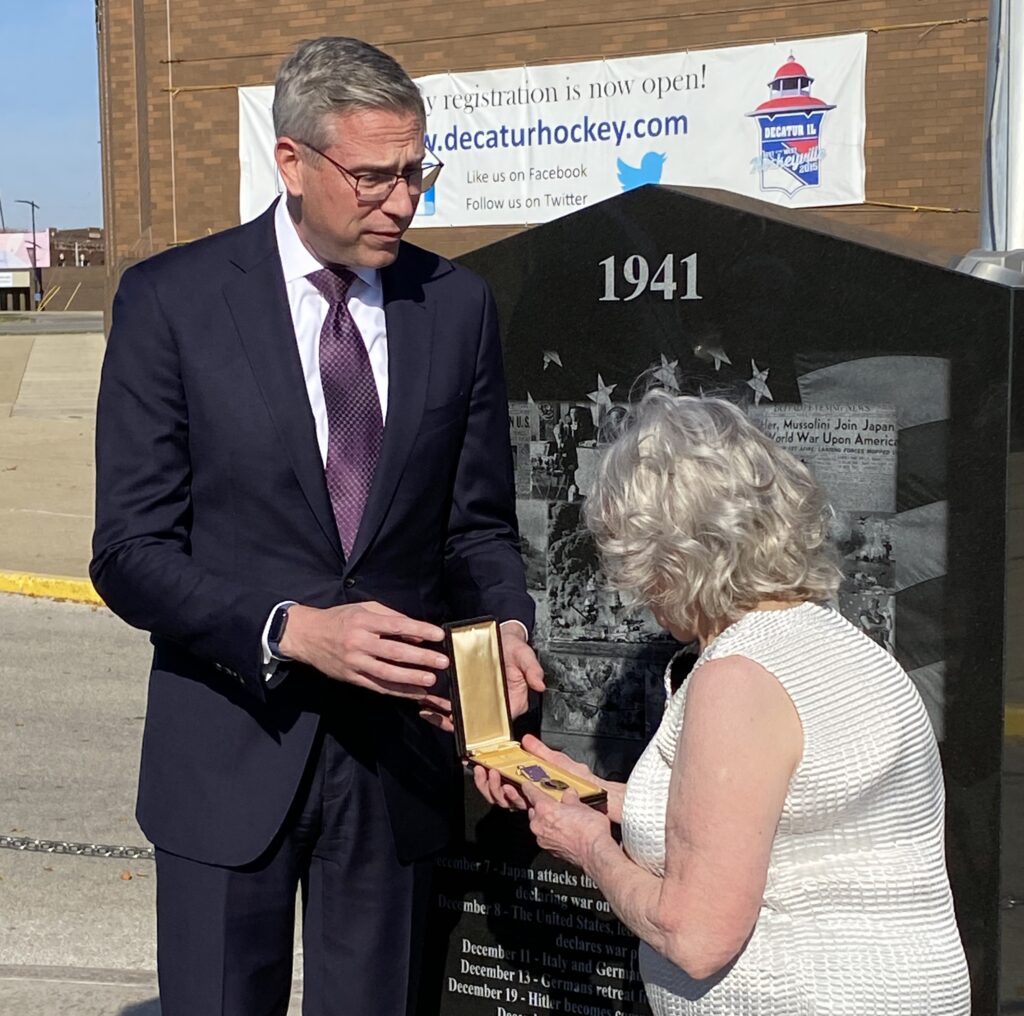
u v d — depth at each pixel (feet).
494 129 34.78
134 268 7.16
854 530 7.55
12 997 11.34
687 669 7.06
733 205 7.79
